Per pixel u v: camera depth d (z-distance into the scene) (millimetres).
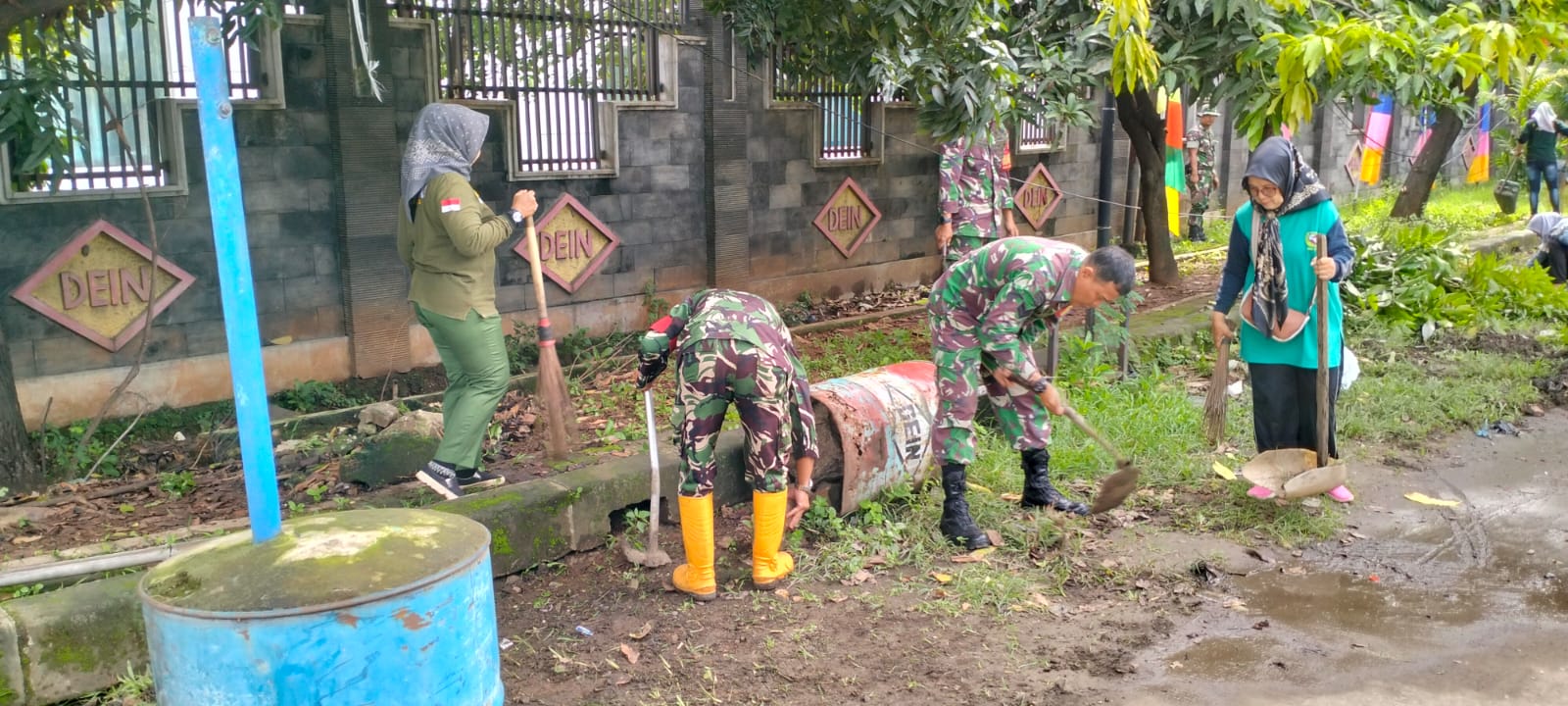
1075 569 4707
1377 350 8172
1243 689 3721
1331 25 5918
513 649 4098
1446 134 13859
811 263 10133
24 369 6086
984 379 5227
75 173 6145
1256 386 5402
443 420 5602
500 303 7926
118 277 6340
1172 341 8055
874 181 10539
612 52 8375
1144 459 5875
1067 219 12578
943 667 3904
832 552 4836
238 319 2861
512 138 7836
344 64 6977
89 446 5969
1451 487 5715
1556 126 13891
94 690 3674
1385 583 4574
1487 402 7016
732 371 4340
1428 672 3822
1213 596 4469
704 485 4406
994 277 4695
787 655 4008
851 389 5293
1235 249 5398
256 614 2652
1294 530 5062
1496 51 5668
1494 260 9531
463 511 4555
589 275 8406
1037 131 11891
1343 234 5102
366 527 3092
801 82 9789
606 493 5004
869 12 6992
